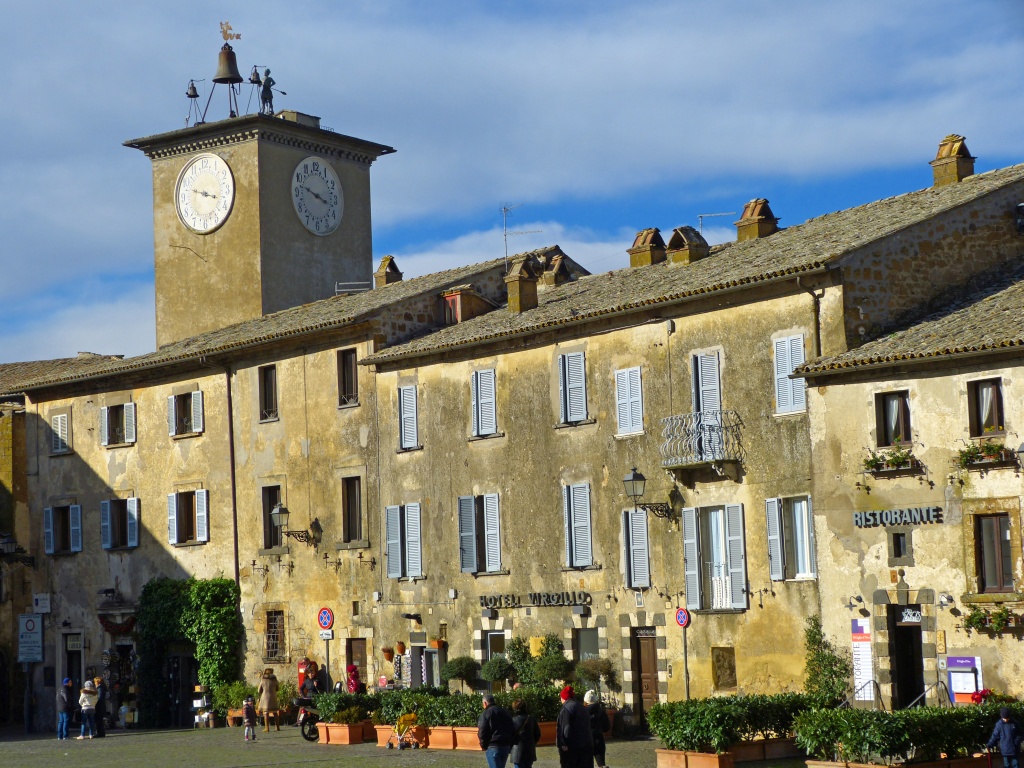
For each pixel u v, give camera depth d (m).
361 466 48.50
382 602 47.66
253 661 51.41
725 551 38.78
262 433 51.59
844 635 35.25
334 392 49.44
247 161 60.94
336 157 63.75
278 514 49.94
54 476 58.62
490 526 44.66
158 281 63.19
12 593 59.38
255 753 39.41
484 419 44.88
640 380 40.94
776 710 32.72
